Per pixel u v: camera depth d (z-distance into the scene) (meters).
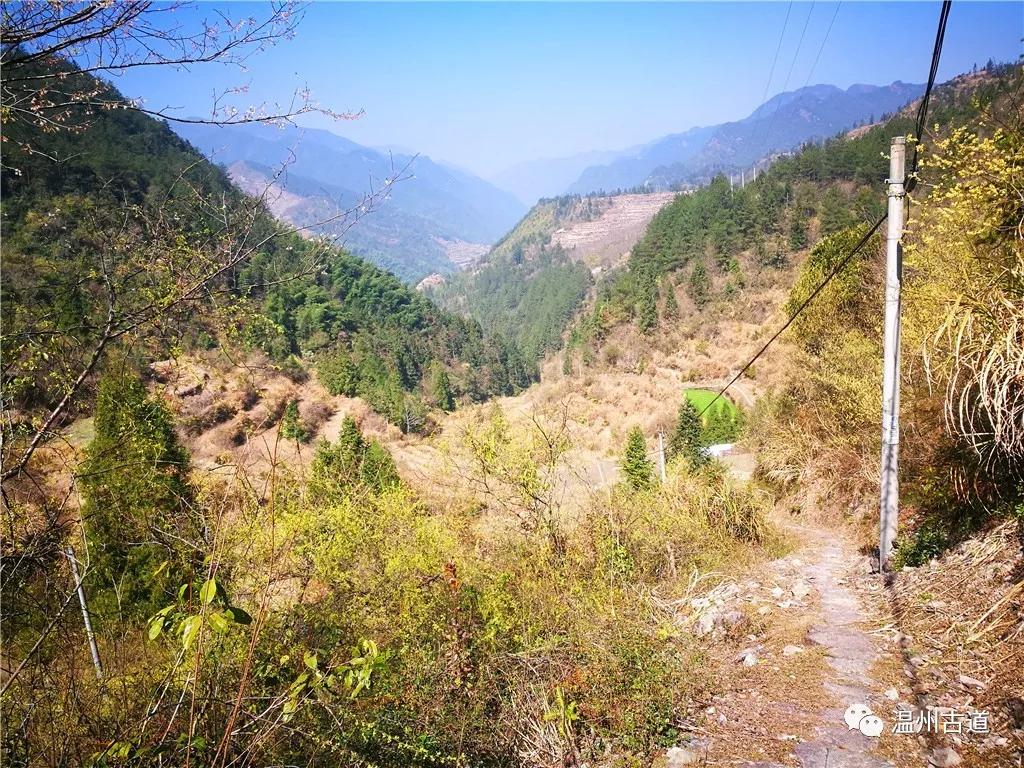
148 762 2.56
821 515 12.91
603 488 9.66
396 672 5.15
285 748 3.40
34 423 2.69
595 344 87.38
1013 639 4.05
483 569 7.65
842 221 80.81
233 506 4.02
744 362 61.34
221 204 2.99
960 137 6.19
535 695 4.57
